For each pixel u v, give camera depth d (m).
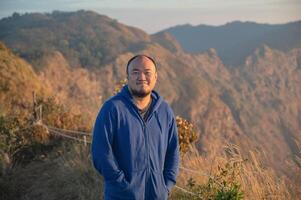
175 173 3.47
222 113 121.44
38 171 6.61
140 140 3.21
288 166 5.29
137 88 3.21
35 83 15.90
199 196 5.12
